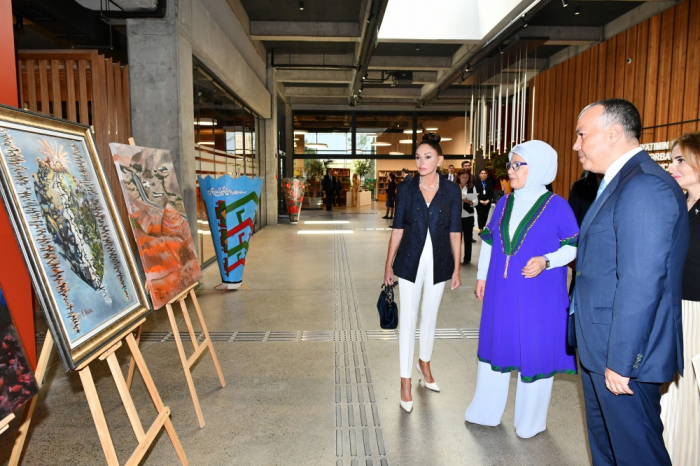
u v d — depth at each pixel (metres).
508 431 2.46
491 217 2.46
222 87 7.97
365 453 2.24
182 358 2.46
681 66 8.12
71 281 1.60
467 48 10.39
